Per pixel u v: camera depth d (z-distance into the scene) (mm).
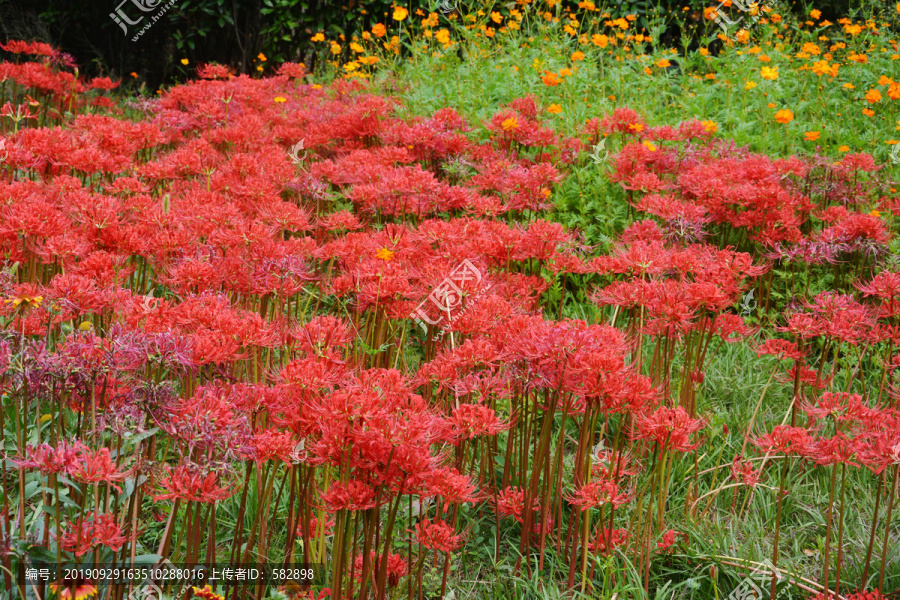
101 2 10391
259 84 7234
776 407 3998
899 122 6219
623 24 7371
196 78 10852
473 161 5473
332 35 10164
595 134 5594
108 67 10773
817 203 5305
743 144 6004
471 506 3205
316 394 2441
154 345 2473
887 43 8117
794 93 7426
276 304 3719
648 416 2994
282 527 3012
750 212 4750
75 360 2416
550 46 7234
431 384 3457
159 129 5965
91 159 4535
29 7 10336
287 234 4980
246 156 4965
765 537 3248
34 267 3459
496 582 2936
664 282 3676
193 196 4359
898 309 3699
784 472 2844
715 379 4117
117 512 2377
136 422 2412
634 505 3250
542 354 2721
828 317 3604
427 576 2877
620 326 4441
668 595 2971
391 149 5273
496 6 8922
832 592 2873
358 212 4941
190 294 3176
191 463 2248
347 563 2471
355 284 3512
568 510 3211
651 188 4859
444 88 6555
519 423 3031
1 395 2449
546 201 5094
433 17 7598
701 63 7945
